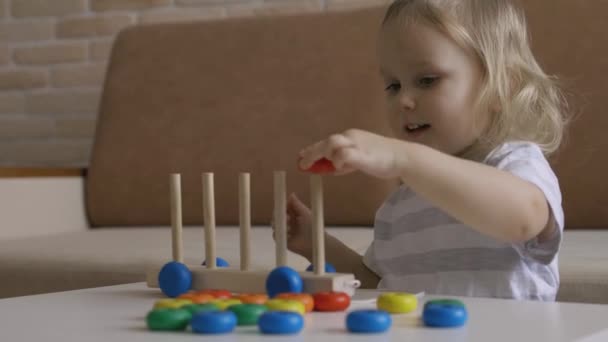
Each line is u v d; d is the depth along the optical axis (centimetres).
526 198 90
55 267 159
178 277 91
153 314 71
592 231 169
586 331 68
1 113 290
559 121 119
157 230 204
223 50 222
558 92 166
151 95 227
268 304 74
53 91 285
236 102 215
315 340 65
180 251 96
